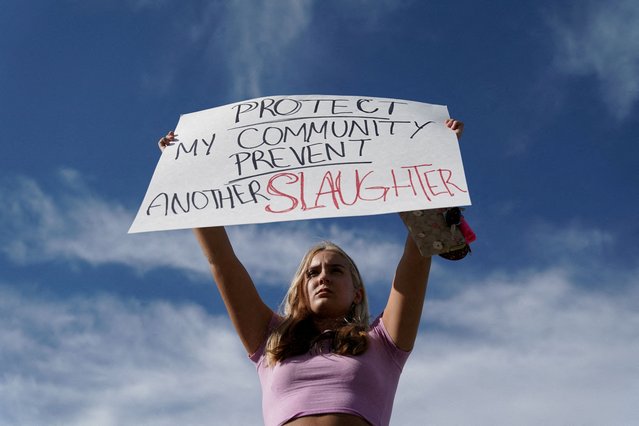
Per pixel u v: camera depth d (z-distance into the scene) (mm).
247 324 4246
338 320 4234
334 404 3645
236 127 4562
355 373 3775
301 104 4691
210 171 4246
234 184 4133
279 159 4262
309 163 4203
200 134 4555
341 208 3871
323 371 3801
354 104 4633
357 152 4238
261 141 4418
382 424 3742
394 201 3854
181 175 4246
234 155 4340
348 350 3895
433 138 4270
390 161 4129
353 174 4078
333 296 4227
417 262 4094
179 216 3971
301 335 4055
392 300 4145
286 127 4512
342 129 4430
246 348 4234
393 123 4430
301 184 4066
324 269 4332
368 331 4160
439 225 3762
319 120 4527
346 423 3590
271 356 3996
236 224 3873
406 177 4000
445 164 4047
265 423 3822
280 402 3760
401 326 4047
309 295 4281
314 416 3619
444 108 4523
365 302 4469
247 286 4328
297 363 3885
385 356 4016
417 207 3785
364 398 3711
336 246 4527
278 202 3973
